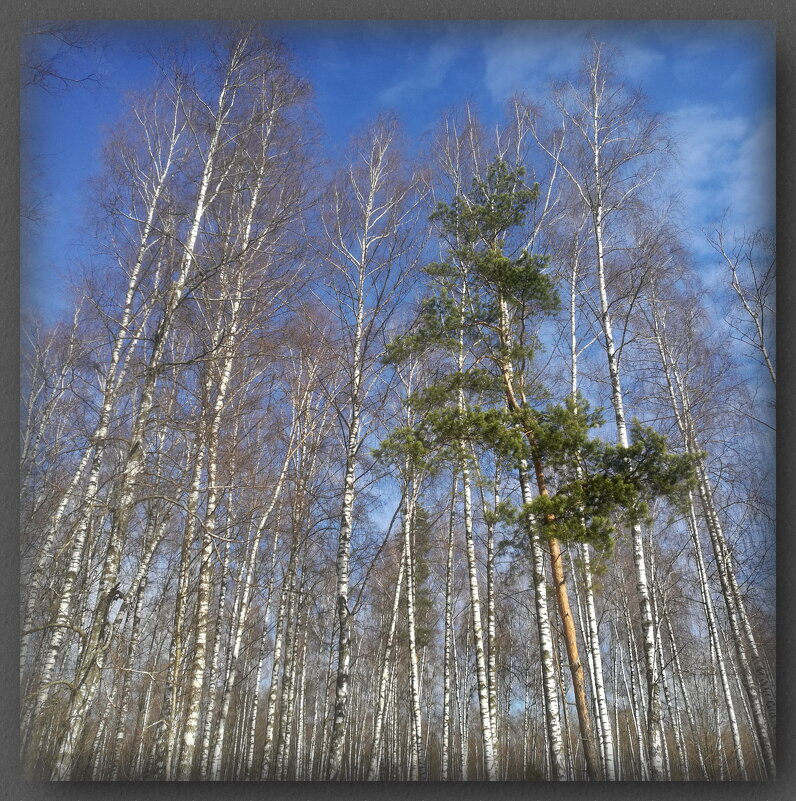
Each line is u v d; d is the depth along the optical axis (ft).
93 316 21.72
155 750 19.76
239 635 25.77
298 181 24.04
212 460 22.18
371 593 36.09
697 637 33.96
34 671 16.60
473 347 23.29
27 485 16.47
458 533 35.45
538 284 21.58
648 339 27.25
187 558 22.61
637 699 33.19
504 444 19.31
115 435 20.15
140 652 26.66
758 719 17.65
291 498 26.73
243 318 22.57
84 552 20.16
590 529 17.95
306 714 38.52
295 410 26.71
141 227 23.63
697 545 27.45
